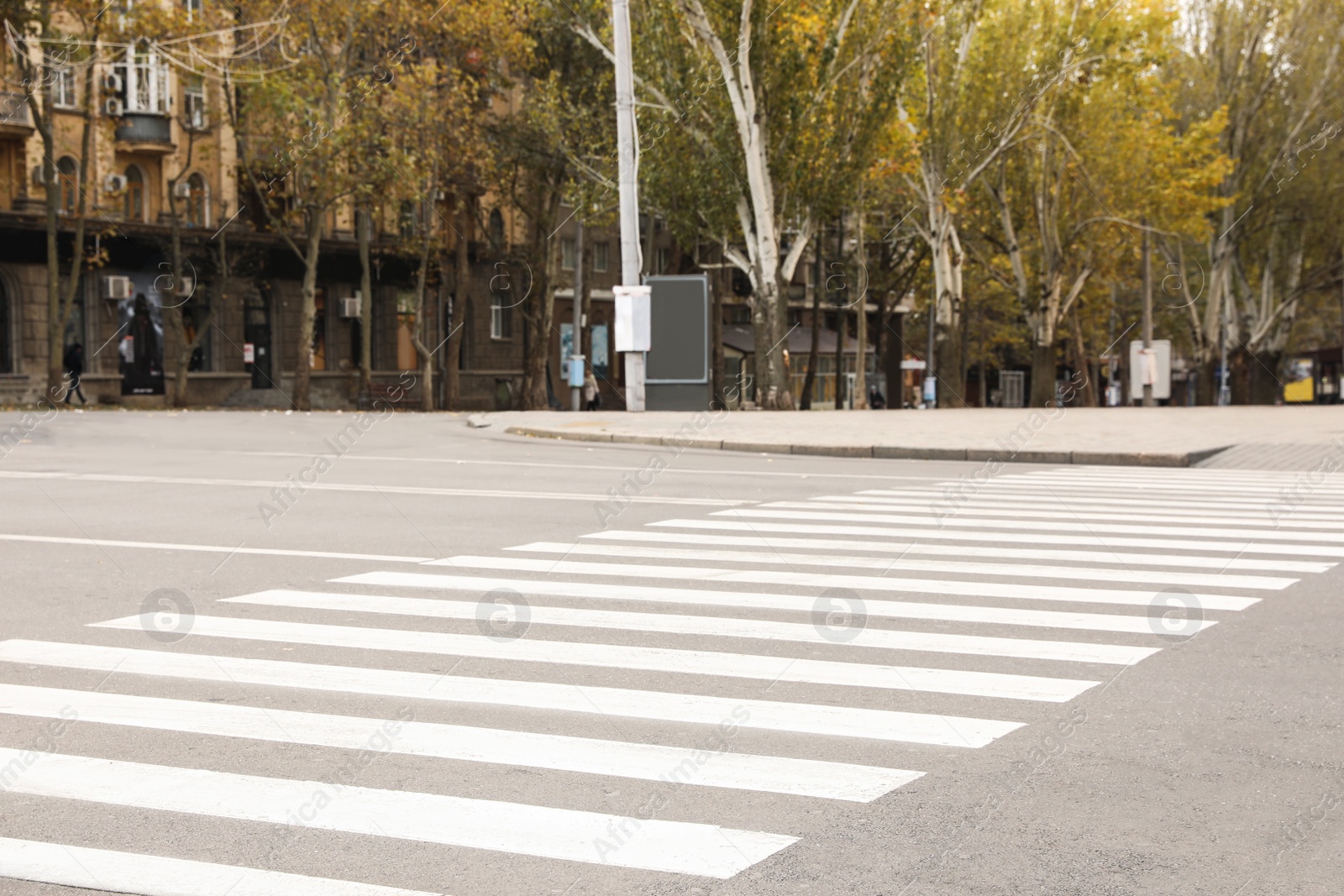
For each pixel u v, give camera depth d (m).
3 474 16.02
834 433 21.94
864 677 6.24
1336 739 5.27
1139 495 14.38
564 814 4.42
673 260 48.28
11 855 4.06
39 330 38.25
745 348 60.53
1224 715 5.60
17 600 8.02
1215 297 48.66
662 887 3.82
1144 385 47.38
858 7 35.50
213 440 21.72
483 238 52.00
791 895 3.76
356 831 4.25
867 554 9.95
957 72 40.91
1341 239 46.97
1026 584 8.69
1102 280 49.53
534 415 28.31
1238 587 8.66
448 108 42.00
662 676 6.24
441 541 10.60
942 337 43.34
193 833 4.24
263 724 5.43
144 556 9.77
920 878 3.88
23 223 37.06
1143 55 41.12
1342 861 4.04
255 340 44.81
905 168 43.12
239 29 37.47
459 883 3.85
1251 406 37.09
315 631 7.18
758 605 7.93
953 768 4.90
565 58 44.62
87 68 35.97
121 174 39.78
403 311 50.03
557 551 10.07
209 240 41.53
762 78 35.38
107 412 30.08
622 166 25.72
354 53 41.78
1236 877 3.91
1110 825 4.32
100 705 5.71
